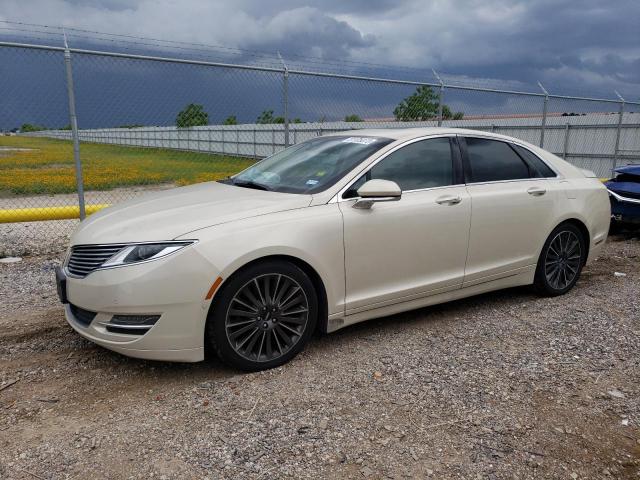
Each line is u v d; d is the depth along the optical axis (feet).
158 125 22.72
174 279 10.05
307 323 11.61
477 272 14.44
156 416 9.53
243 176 14.65
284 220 11.19
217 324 10.55
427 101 29.81
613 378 11.27
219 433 9.01
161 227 10.57
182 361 10.48
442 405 10.03
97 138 30.63
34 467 8.07
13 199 37.65
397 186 11.91
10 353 12.09
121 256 10.19
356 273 12.18
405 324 14.25
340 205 12.01
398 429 9.20
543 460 8.46
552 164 16.71
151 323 10.16
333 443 8.76
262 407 9.86
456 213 13.66
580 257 17.08
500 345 12.91
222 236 10.48
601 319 14.85
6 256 21.47
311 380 10.93
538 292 16.66
